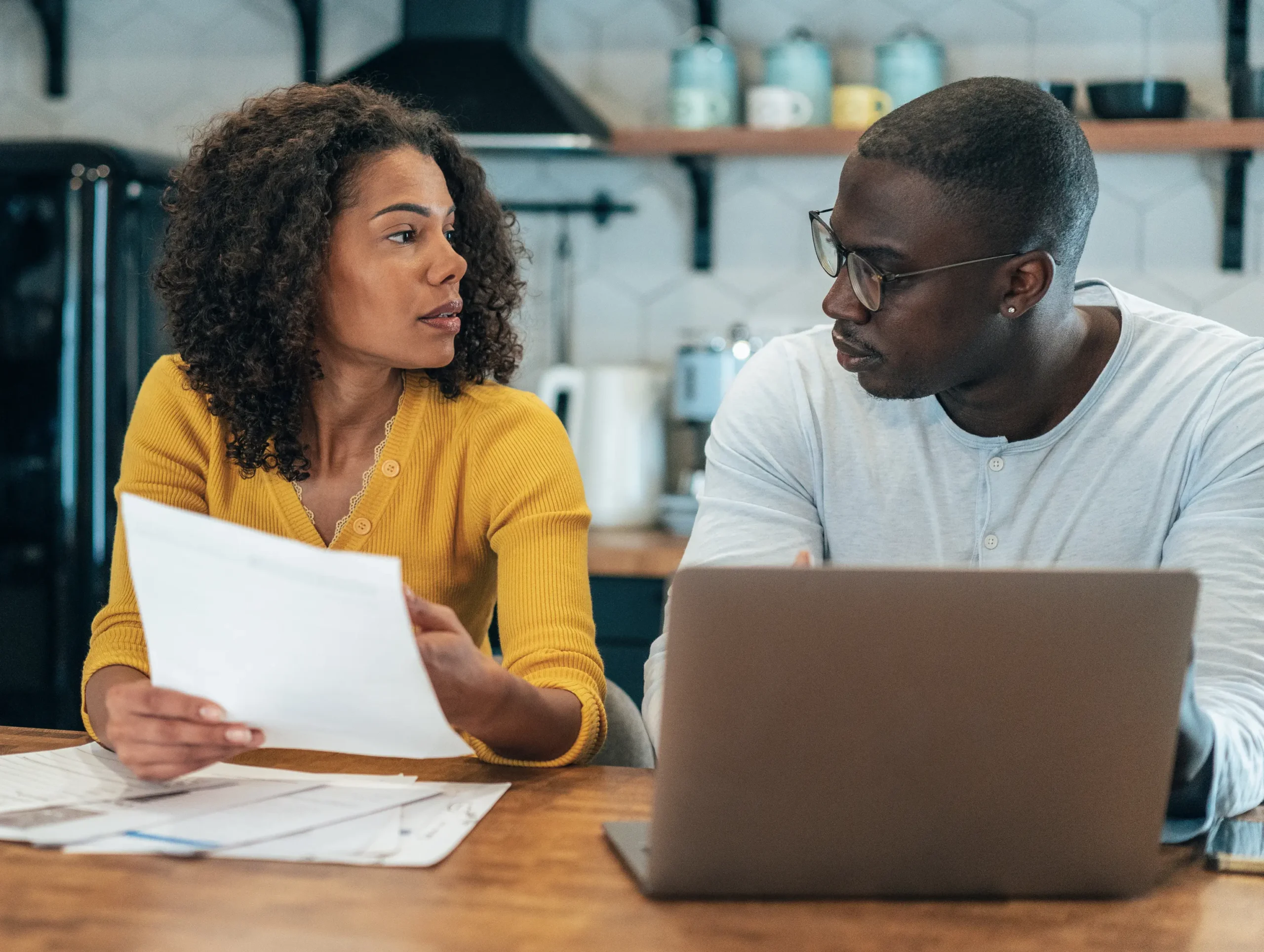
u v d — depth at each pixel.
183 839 0.88
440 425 1.33
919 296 1.11
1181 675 0.80
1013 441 1.26
